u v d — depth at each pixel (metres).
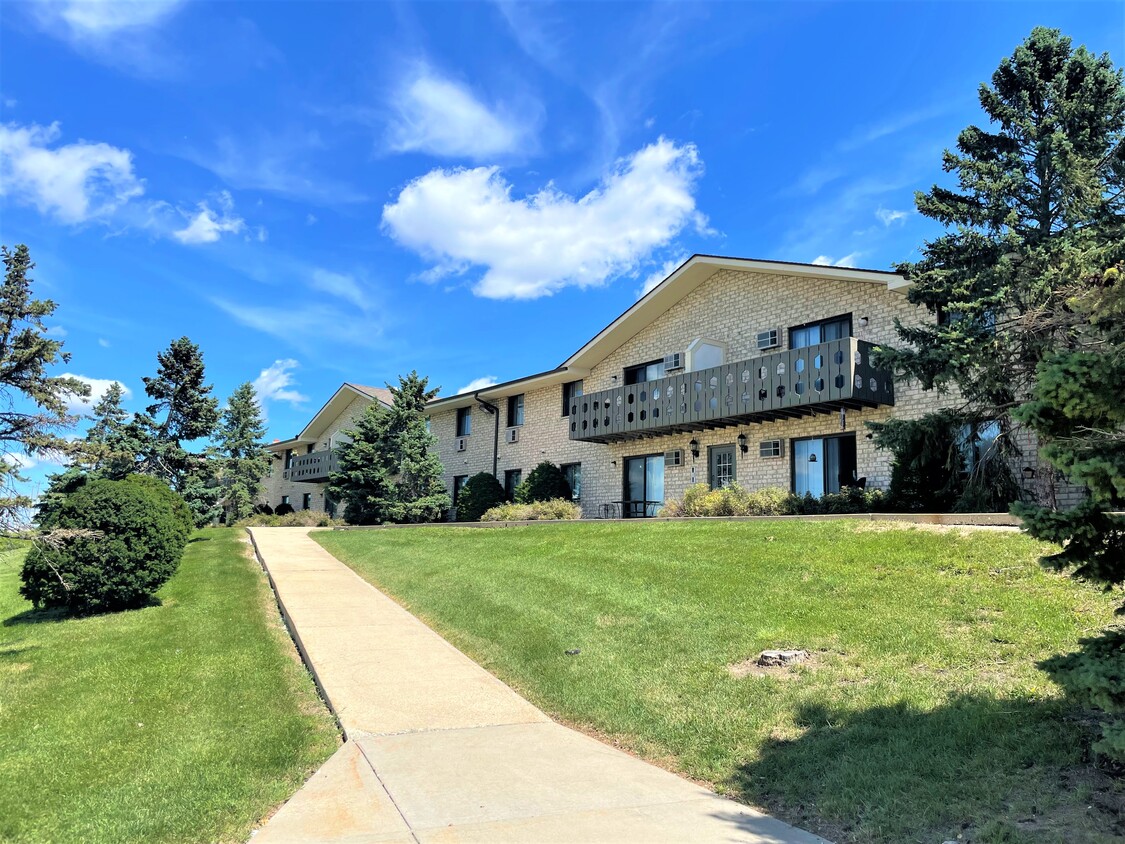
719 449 19.72
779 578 9.23
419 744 5.97
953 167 14.34
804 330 18.02
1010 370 11.59
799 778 4.88
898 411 15.78
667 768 5.48
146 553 12.23
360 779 5.23
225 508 36.84
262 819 4.64
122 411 23.62
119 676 8.01
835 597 8.24
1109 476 3.77
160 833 4.40
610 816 4.55
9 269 10.32
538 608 9.88
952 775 4.51
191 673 8.06
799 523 12.39
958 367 11.90
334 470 35.44
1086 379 3.90
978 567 8.34
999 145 14.32
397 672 8.02
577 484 24.27
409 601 11.87
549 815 4.57
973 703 5.36
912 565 8.81
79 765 5.47
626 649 7.88
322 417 39.47
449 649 9.01
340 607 11.57
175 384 24.12
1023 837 3.74
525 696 7.31
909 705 5.54
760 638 7.46
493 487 26.06
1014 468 13.51
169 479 23.97
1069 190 12.87
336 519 31.92
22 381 10.21
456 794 4.94
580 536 14.71
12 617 12.27
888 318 16.14
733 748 5.52
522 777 5.25
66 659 8.94
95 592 11.85
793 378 16.25
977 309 12.16
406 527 22.80
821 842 4.12
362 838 4.27
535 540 15.16
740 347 19.38
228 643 9.53
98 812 4.67
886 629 7.11
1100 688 3.76
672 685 6.81
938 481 13.53
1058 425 4.23
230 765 5.45
